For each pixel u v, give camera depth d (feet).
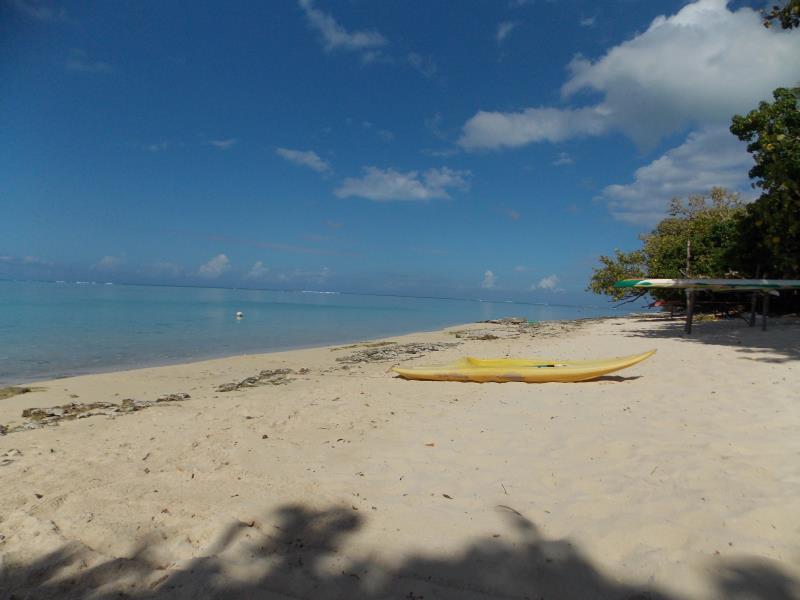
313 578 8.06
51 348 49.83
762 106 49.39
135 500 11.02
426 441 15.85
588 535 9.38
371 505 10.88
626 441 15.12
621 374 27.12
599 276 72.54
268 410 20.40
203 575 8.06
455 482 12.28
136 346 54.24
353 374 34.81
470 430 17.08
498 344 53.36
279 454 14.44
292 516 10.26
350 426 17.83
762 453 13.62
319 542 9.24
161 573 8.23
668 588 7.70
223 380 35.04
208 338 65.57
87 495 11.29
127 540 9.24
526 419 18.39
